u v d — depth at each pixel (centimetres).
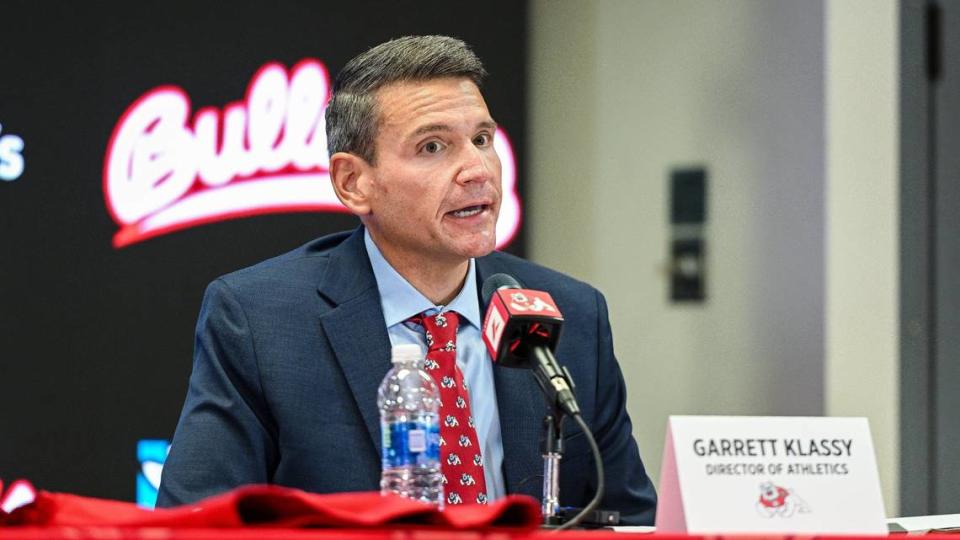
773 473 254
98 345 665
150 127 679
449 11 743
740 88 788
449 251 377
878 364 770
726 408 775
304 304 382
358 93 387
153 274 675
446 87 380
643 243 789
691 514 246
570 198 778
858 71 777
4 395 650
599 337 413
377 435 366
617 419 410
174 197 680
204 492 346
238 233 689
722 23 791
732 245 784
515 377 384
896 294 772
